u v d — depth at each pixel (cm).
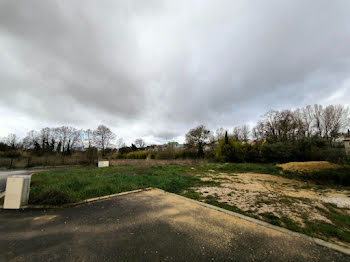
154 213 405
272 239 286
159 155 2880
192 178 888
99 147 3816
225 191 633
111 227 329
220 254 242
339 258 237
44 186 627
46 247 257
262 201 509
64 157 2225
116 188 627
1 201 478
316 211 425
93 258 230
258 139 3512
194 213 405
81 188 619
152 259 229
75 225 338
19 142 3275
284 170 1069
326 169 898
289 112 2892
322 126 2973
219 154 2189
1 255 235
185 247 260
